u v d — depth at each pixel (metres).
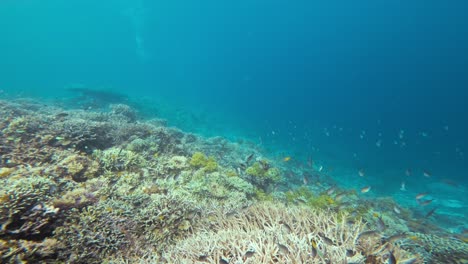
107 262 4.09
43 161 6.70
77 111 15.84
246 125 36.50
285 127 40.34
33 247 3.63
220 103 60.22
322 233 4.33
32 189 4.44
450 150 36.16
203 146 14.24
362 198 12.74
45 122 9.07
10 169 5.55
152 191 6.43
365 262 3.89
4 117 9.60
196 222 5.40
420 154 30.98
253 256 3.71
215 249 4.02
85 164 6.81
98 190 5.50
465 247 6.17
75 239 4.13
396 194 16.23
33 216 4.06
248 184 8.41
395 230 7.52
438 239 6.66
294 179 13.66
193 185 7.46
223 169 9.65
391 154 29.70
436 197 15.91
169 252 4.35
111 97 26.19
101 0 83.12
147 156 8.80
